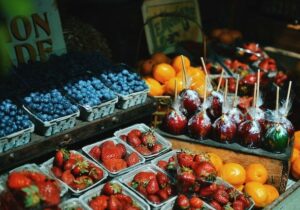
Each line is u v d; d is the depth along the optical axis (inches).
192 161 93.9
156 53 139.9
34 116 92.7
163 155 105.4
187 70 130.1
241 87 133.6
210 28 183.9
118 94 106.4
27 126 88.3
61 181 87.6
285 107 114.0
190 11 161.3
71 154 94.7
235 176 103.4
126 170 97.4
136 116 111.7
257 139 109.1
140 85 110.0
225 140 110.3
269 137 108.1
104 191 89.4
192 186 89.0
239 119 114.1
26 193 72.1
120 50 147.9
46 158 102.0
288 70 164.4
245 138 109.6
